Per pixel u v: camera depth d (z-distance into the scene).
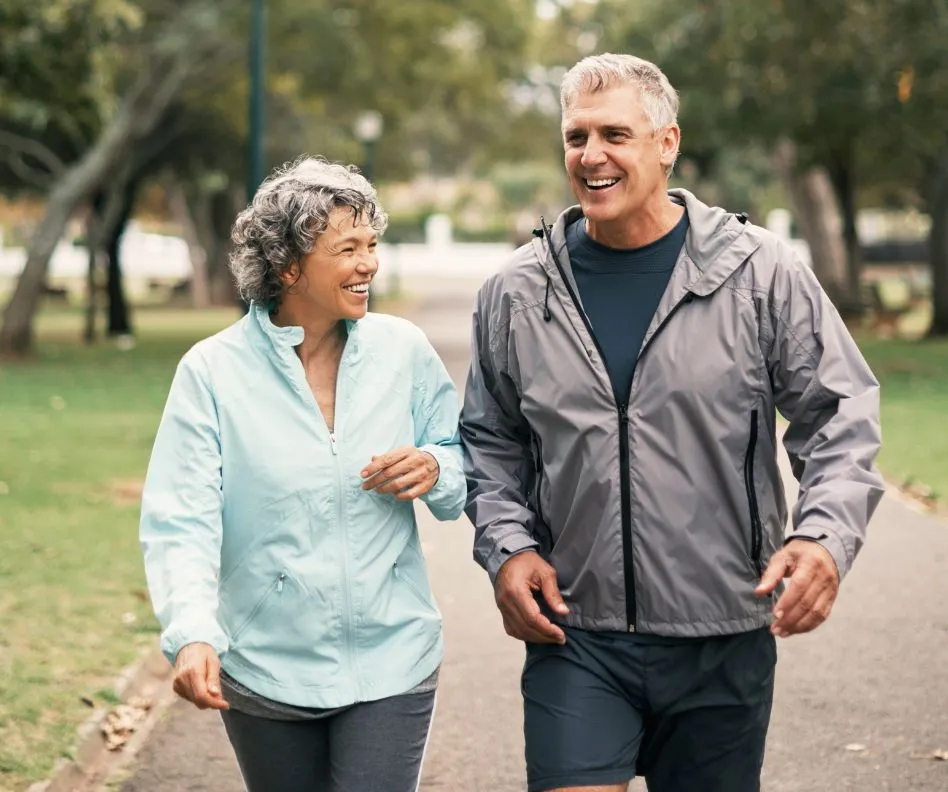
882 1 22.38
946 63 22.25
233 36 26.59
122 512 10.04
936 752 5.27
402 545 3.19
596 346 3.29
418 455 3.11
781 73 24.08
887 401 16.89
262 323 3.13
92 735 5.39
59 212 25.89
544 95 58.06
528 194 88.19
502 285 3.42
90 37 20.92
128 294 55.84
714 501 3.26
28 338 25.59
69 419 15.94
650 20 25.64
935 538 9.18
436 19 28.84
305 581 3.08
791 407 3.34
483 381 3.52
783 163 32.31
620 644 3.29
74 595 7.47
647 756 3.46
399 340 3.24
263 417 3.11
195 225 47.06
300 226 3.06
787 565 3.11
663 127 3.28
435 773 5.20
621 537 3.26
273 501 3.09
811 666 6.38
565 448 3.32
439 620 3.25
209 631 2.88
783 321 3.27
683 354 3.24
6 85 21.67
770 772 5.11
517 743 5.51
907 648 6.66
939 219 27.17
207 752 5.43
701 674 3.29
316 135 41.06
